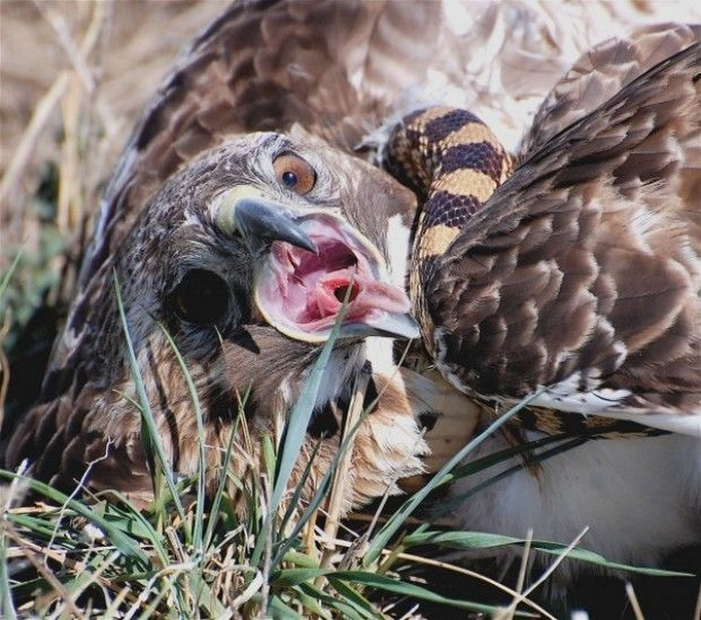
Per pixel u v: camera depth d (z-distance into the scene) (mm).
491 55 10211
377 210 9008
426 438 8359
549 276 7508
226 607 7395
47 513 8234
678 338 7219
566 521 8312
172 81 10742
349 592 7559
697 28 9047
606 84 8828
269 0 10805
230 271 8344
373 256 8219
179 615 7391
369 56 10320
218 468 8391
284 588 7570
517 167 8742
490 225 7859
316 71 10336
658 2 10047
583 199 7605
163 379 8641
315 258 8289
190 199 8469
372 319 7902
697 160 7480
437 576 8492
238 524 7945
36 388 11148
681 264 7297
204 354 8516
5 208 12422
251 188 8375
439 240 8453
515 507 8344
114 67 13828
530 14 10250
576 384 7391
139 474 8758
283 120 10172
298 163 8742
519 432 8133
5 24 14336
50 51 13961
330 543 7965
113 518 7902
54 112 13203
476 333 7637
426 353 8250
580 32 10117
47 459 9305
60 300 11508
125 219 10258
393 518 7859
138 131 10781
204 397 8508
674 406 7223
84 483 8750
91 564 7660
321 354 7633
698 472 7922
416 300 8281
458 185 8812
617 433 7742
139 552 7574
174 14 14320
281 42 10523
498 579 8586
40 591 7805
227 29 10820
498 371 7570
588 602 8547
